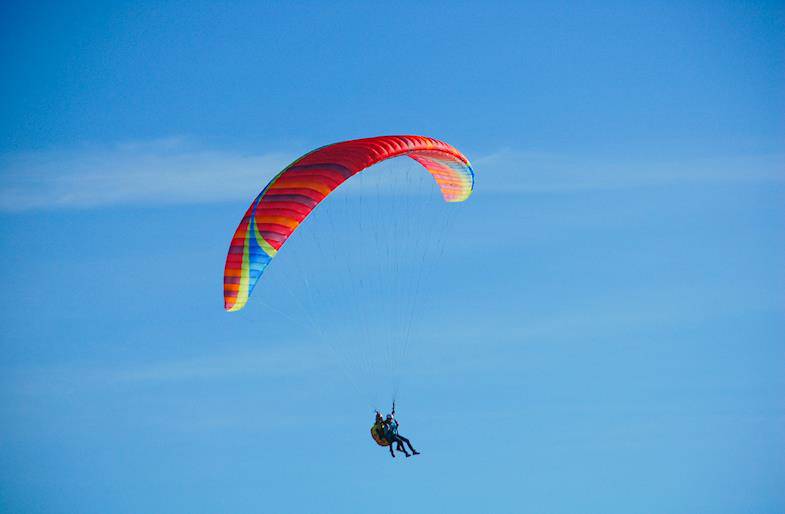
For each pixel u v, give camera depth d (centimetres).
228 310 8656
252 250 8544
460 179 10162
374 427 8744
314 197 8531
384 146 8881
